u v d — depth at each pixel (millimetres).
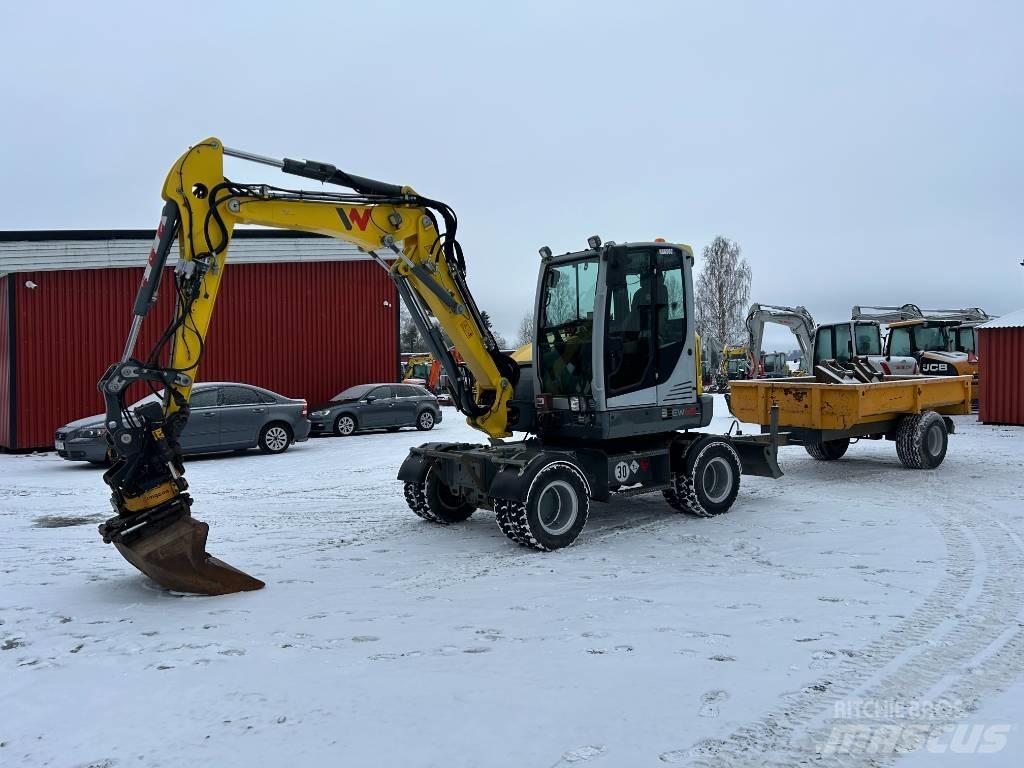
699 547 6918
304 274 20031
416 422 19672
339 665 4219
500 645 4500
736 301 54250
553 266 8023
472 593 5605
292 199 6383
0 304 17047
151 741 3373
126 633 4812
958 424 17938
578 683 3914
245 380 19281
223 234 6027
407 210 7109
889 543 6926
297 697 3803
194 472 12641
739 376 34812
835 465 11977
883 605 5156
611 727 3436
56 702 3801
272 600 5500
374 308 20891
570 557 6648
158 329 17531
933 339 21969
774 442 9070
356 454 14914
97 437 13508
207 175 5934
